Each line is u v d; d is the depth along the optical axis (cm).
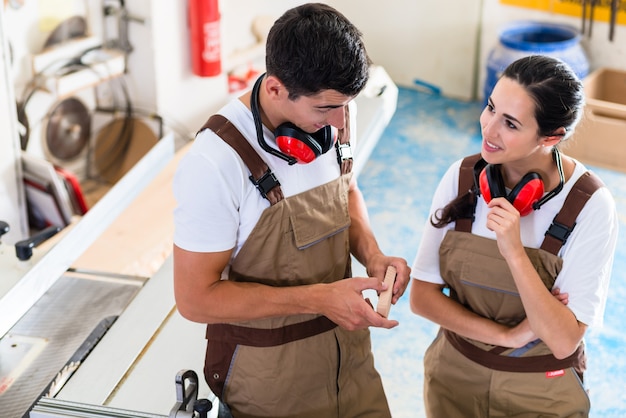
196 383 160
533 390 203
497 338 197
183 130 484
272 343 181
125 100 464
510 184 192
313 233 176
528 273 180
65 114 445
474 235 196
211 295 167
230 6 520
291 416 189
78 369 200
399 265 188
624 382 349
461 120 591
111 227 370
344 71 146
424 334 381
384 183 507
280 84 151
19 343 215
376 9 625
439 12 603
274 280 177
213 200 158
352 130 190
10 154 389
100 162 470
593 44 558
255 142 165
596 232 182
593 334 378
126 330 214
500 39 538
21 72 411
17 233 407
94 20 439
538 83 170
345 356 193
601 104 505
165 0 439
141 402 189
